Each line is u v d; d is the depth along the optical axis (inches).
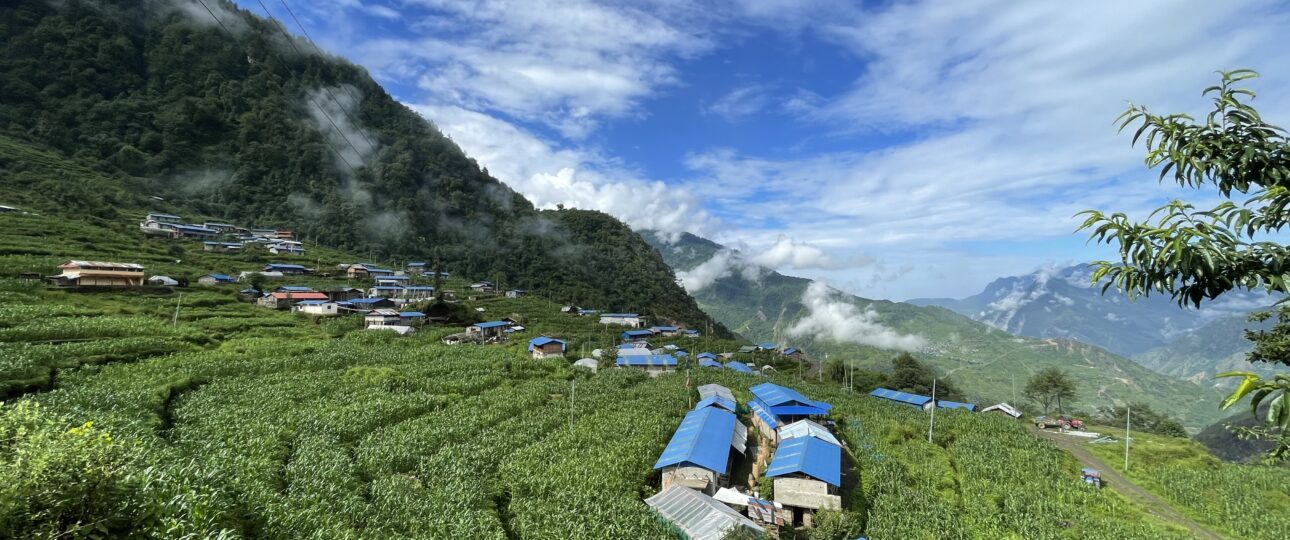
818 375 4456.2
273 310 3740.2
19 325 2271.2
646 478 1626.5
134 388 1807.3
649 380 3046.3
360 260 6023.6
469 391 2453.2
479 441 1761.8
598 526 1230.3
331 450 1508.4
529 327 4744.1
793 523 1537.9
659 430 1969.7
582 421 2075.5
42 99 6092.5
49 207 4227.4
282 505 1007.6
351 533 981.8
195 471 921.5
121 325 2518.5
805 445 1782.7
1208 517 1739.7
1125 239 273.1
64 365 1936.5
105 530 550.0
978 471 1937.7
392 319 3929.6
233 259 4800.7
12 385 1649.9
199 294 3543.3
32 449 558.6
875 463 1891.0
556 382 2792.8
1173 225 258.5
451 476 1445.6
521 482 1472.7
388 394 2181.3
